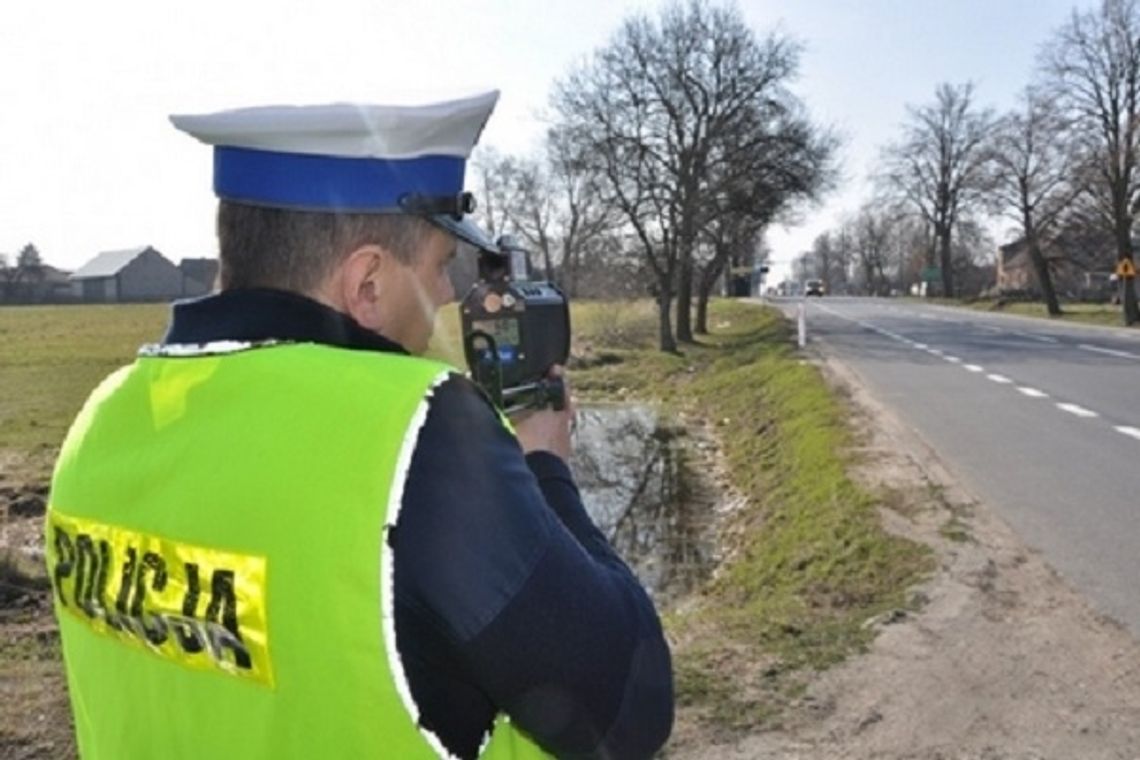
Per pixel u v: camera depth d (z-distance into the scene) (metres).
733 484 13.97
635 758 1.13
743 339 36.84
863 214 103.75
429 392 1.04
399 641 0.98
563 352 1.43
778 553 8.52
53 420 19.62
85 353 34.12
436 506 1.00
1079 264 51.81
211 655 1.04
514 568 1.02
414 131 1.16
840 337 31.05
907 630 5.31
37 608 7.42
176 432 1.11
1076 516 7.81
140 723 1.12
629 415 22.89
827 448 11.48
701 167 35.06
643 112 34.81
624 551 10.95
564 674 1.04
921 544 7.07
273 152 1.14
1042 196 48.84
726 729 4.15
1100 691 4.49
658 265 35.72
